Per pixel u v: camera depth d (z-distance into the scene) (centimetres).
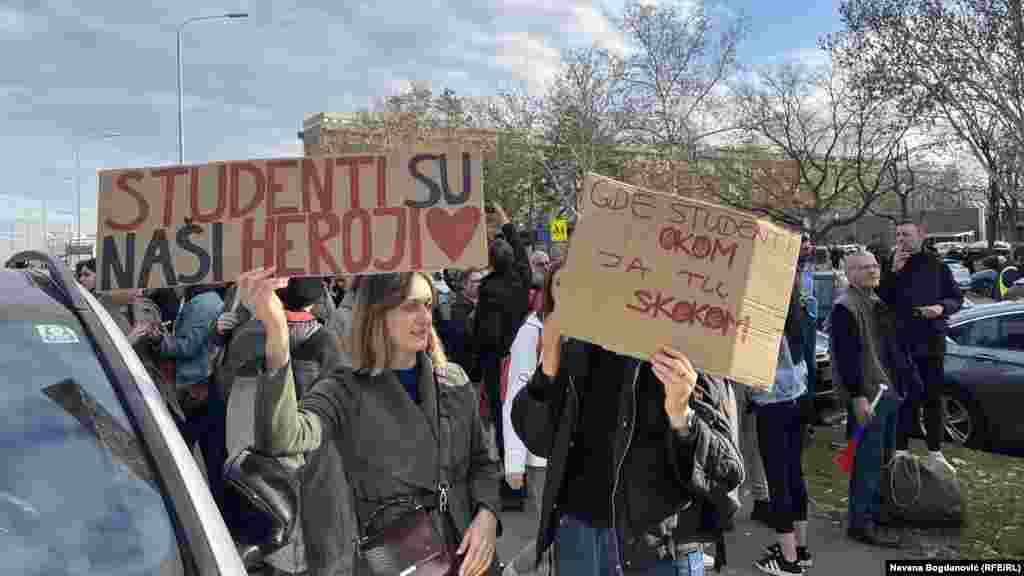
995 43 2030
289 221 266
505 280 621
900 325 711
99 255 263
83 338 205
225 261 263
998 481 681
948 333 864
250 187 266
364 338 260
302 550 334
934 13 2112
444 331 677
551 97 3628
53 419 182
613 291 265
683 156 3136
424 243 266
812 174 3375
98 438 181
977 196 3716
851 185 3388
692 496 271
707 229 264
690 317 261
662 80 3158
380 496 249
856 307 531
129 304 534
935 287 704
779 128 3162
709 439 259
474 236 266
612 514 272
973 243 4853
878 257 762
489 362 622
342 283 896
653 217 267
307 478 331
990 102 2059
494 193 4084
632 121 3344
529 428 290
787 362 482
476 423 267
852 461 548
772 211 3197
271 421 238
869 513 546
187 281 262
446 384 262
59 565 160
